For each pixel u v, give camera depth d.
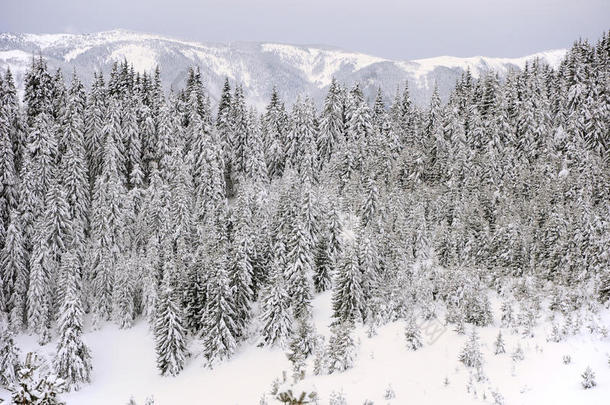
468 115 82.19
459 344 33.22
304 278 48.12
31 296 49.81
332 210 55.44
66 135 66.62
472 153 68.88
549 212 48.44
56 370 41.25
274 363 41.38
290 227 55.53
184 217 60.47
